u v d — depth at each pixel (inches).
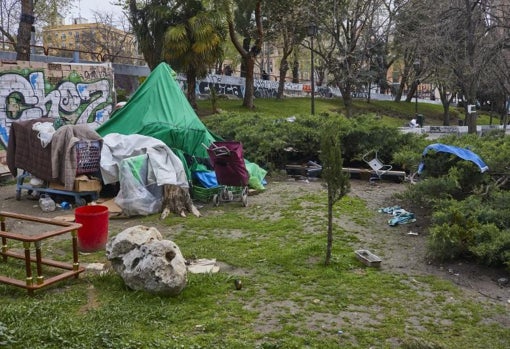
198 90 1291.8
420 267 258.5
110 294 208.5
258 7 1091.9
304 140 541.0
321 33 1234.6
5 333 158.7
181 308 195.5
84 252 273.4
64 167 372.8
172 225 332.5
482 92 1134.4
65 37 1964.8
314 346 168.7
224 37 939.3
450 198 345.4
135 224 335.9
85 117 611.8
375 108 1651.1
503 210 293.7
